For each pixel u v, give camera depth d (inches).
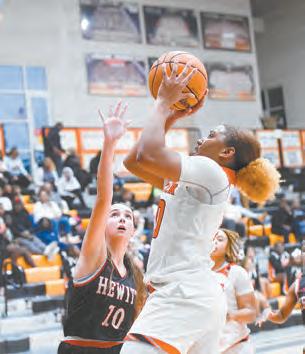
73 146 694.5
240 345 184.5
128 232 145.6
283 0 1026.7
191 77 110.8
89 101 820.0
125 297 142.2
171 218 112.5
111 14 844.6
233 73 933.2
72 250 480.1
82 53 821.2
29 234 498.0
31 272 476.4
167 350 106.7
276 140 824.9
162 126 109.7
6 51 781.9
